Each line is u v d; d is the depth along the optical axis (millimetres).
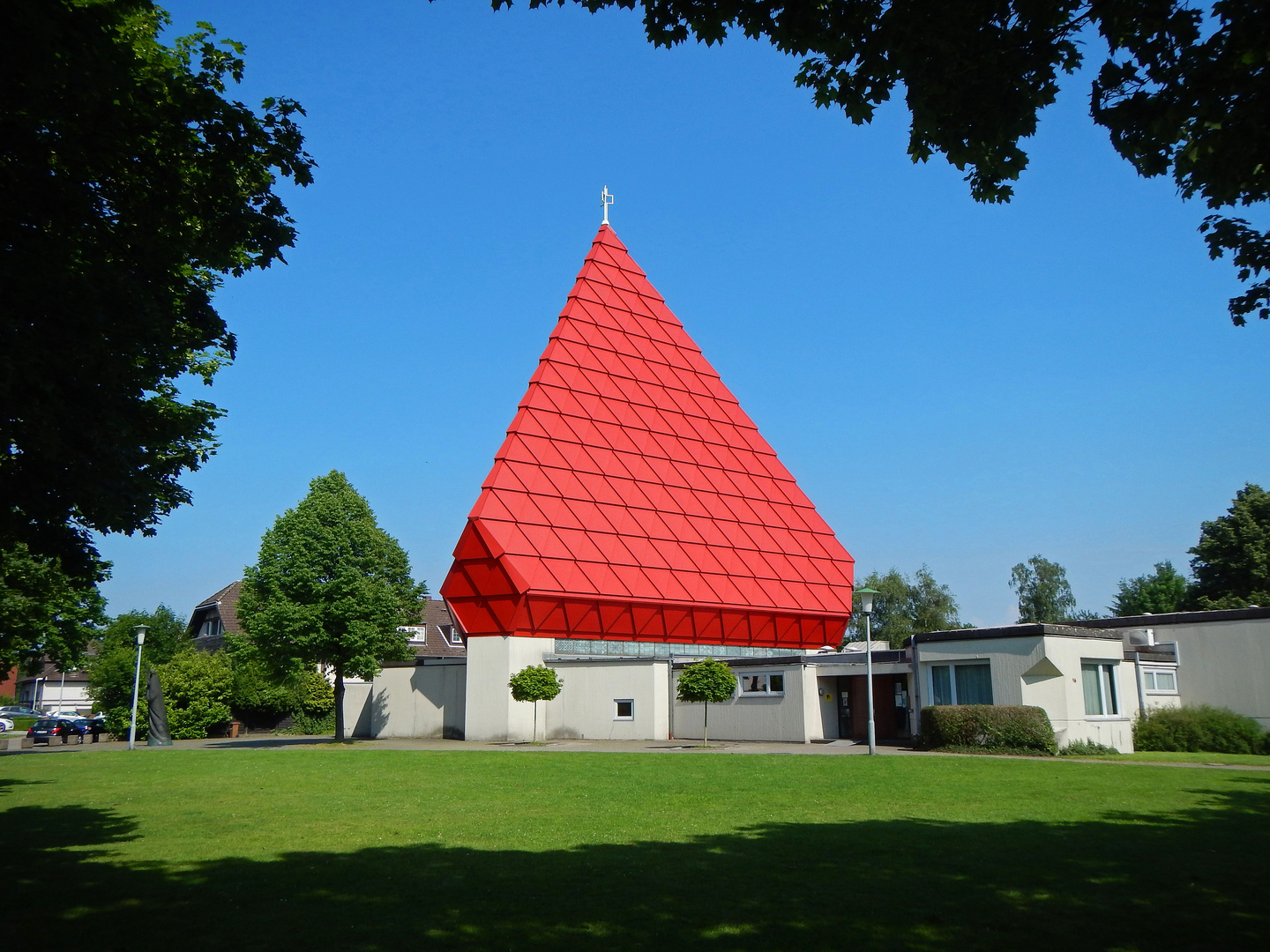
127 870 11102
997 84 9281
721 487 58469
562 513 49156
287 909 9070
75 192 10070
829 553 62656
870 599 28266
